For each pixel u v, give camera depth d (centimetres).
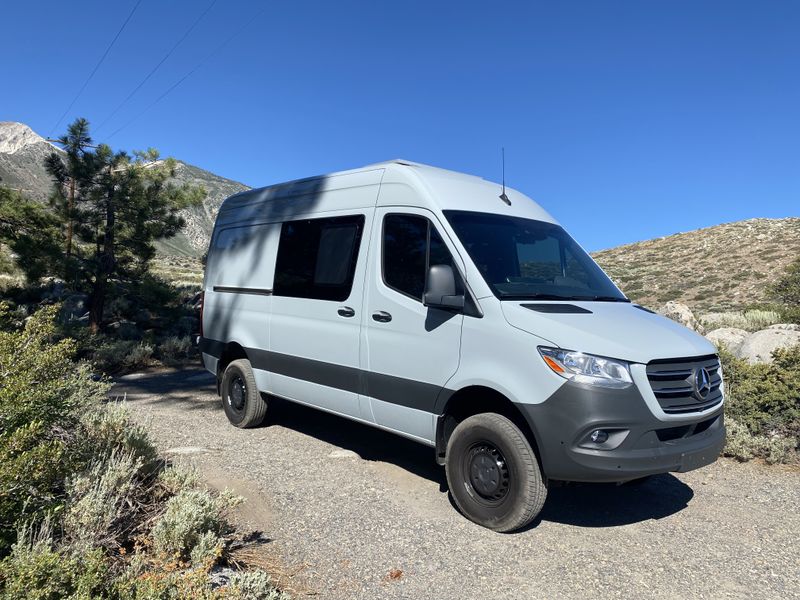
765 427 630
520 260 487
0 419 320
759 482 534
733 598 338
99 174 1370
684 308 1194
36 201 1383
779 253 4734
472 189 536
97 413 453
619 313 457
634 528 433
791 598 338
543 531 424
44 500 311
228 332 713
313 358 578
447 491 501
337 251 566
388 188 533
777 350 702
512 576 358
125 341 1282
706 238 6006
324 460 574
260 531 411
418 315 473
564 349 387
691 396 411
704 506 478
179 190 1459
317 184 622
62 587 238
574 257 547
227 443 625
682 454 397
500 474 416
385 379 499
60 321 1268
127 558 317
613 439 381
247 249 704
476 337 431
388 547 393
